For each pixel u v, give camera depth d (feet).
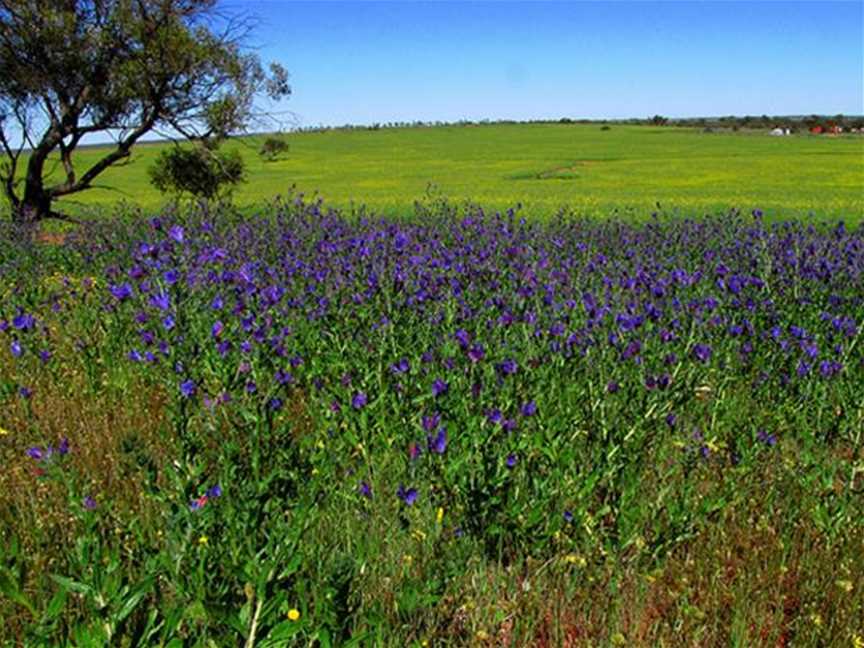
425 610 12.54
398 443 17.51
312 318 23.30
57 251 46.88
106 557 11.94
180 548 11.57
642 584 13.64
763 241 29.94
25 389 18.71
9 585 10.51
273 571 11.10
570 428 17.03
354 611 11.96
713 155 215.31
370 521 14.60
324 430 17.92
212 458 16.37
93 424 20.11
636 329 20.61
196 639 10.80
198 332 19.81
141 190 141.59
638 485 15.71
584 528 14.89
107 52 77.00
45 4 73.46
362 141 332.80
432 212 49.03
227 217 46.29
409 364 19.30
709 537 15.47
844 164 175.73
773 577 14.60
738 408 21.52
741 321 23.76
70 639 10.60
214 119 82.23
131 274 20.42
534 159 212.23
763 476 17.81
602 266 31.50
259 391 18.40
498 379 17.94
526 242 33.86
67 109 78.74
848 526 15.78
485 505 14.24
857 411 19.11
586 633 12.78
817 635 12.92
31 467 17.40
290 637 10.44
